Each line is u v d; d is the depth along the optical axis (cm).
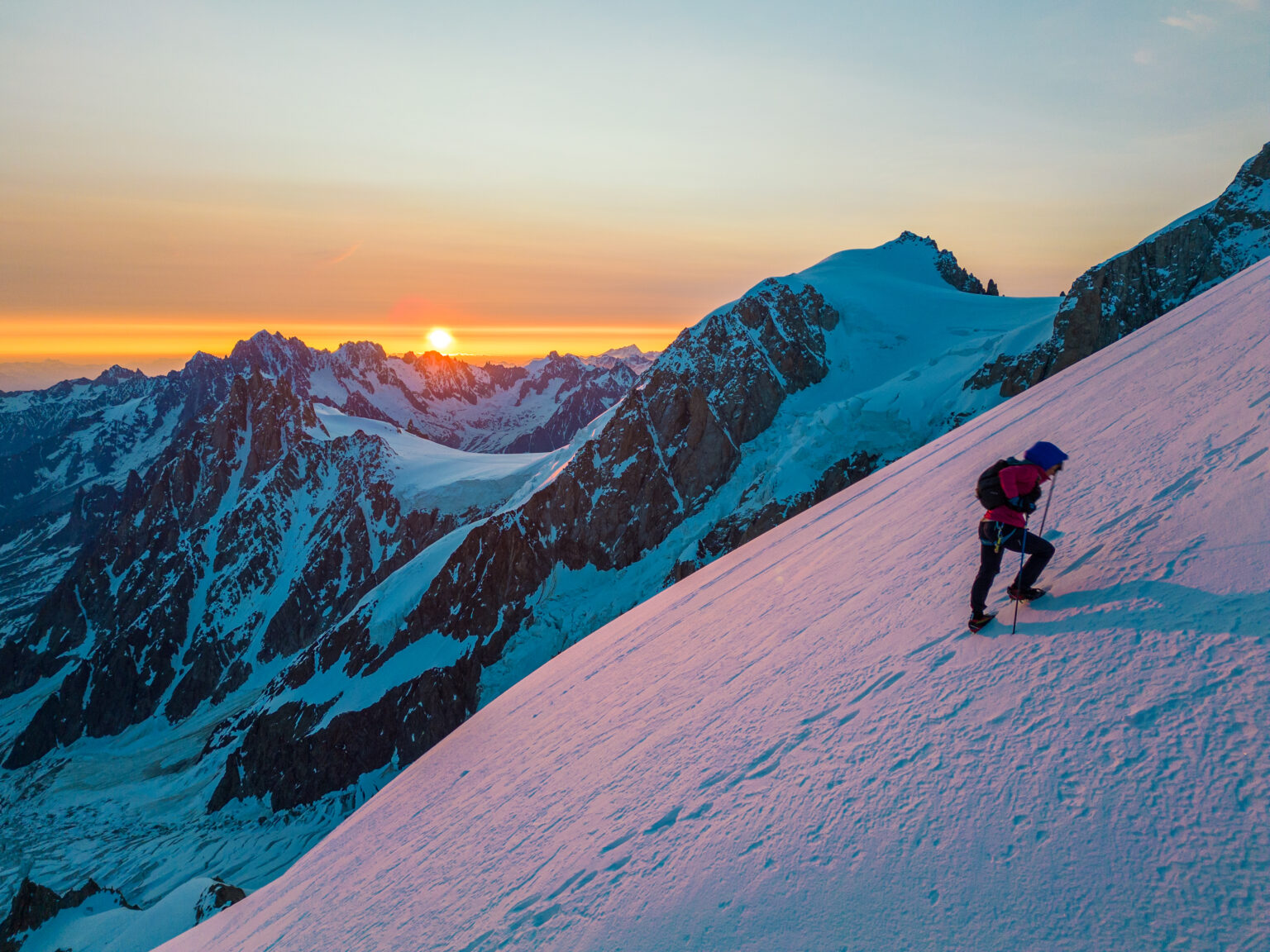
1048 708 404
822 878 375
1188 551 474
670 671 962
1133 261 5409
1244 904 247
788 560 1270
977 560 694
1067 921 281
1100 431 906
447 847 802
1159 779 320
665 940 395
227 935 1212
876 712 507
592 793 683
